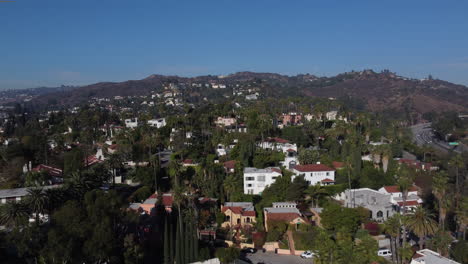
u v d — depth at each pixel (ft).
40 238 177.78
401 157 477.36
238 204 299.58
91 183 256.52
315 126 502.79
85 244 176.04
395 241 239.91
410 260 209.26
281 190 310.45
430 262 192.54
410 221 214.07
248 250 244.01
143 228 252.42
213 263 219.82
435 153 463.83
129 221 220.64
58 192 228.84
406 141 548.72
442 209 231.30
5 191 273.13
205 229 266.98
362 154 413.39
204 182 325.62
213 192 317.42
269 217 267.39
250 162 382.01
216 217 277.03
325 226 254.88
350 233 233.76
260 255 239.50
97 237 177.47
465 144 616.39
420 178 343.87
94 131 633.20
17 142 482.69
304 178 330.34
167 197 296.10
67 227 180.96
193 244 219.41
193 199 262.88
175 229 249.34
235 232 265.54
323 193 313.32
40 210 216.74
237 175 345.92
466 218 222.07
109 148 503.61
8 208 206.80
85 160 428.97
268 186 327.47
